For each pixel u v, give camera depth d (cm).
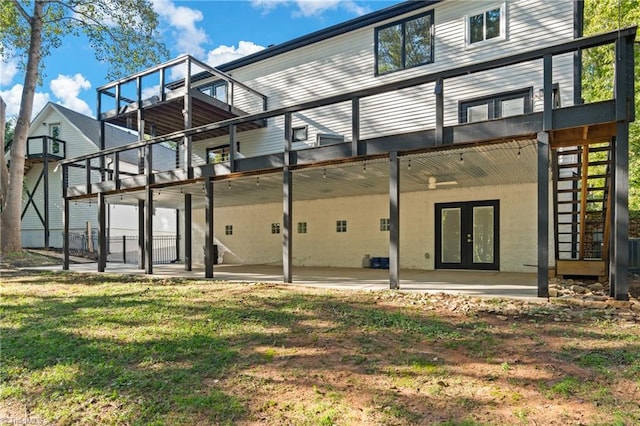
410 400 271
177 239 1611
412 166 753
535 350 359
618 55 479
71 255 1709
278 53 1263
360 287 695
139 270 1127
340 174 840
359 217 1212
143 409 270
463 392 281
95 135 2072
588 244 883
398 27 1073
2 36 1575
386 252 1162
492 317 473
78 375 331
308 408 263
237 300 605
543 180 522
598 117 491
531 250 937
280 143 1263
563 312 472
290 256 758
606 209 709
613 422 236
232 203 1429
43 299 659
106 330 457
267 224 1424
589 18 1214
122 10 1612
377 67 1102
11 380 329
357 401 272
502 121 550
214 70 1159
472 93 952
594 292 575
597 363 325
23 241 2042
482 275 873
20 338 436
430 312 503
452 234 1041
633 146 1302
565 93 846
